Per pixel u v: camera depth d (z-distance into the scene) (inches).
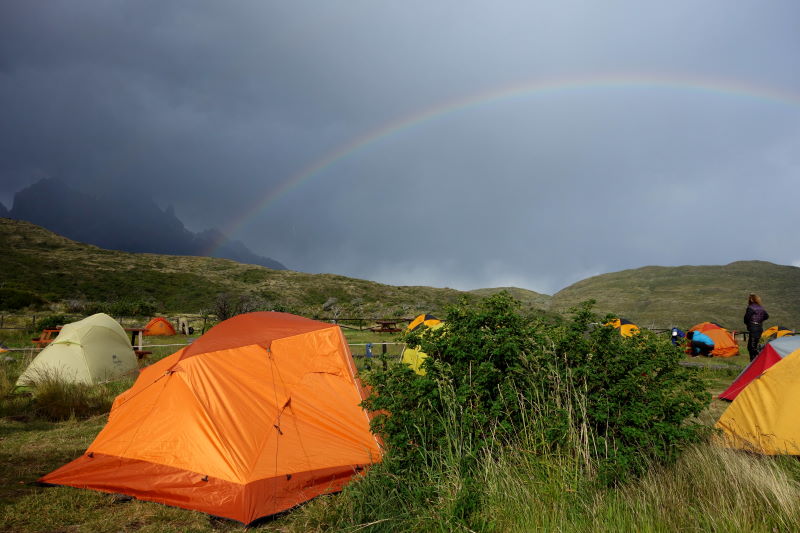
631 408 168.2
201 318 1229.1
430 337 192.1
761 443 211.3
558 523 142.2
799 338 309.3
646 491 152.8
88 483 207.8
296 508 189.8
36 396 361.1
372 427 186.2
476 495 153.9
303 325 274.5
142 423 219.5
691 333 718.5
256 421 214.4
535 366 181.9
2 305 1269.7
